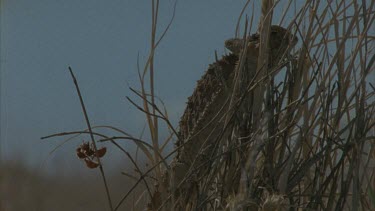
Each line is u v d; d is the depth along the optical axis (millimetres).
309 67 5910
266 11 5762
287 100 5742
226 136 5664
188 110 5996
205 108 5852
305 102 5598
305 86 5797
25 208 7922
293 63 5754
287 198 5562
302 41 5727
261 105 5578
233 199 5277
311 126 5699
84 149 5598
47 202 7965
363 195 5918
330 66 5695
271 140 5637
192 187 5762
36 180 7961
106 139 5508
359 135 5668
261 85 5566
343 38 5723
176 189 5680
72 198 8047
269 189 5551
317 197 5625
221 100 5840
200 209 5648
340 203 5648
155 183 6062
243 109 5699
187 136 5922
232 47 5879
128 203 7852
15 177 7965
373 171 5949
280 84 5719
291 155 5477
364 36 5762
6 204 7910
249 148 5648
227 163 5719
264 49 5621
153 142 5797
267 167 5605
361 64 5781
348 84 5711
